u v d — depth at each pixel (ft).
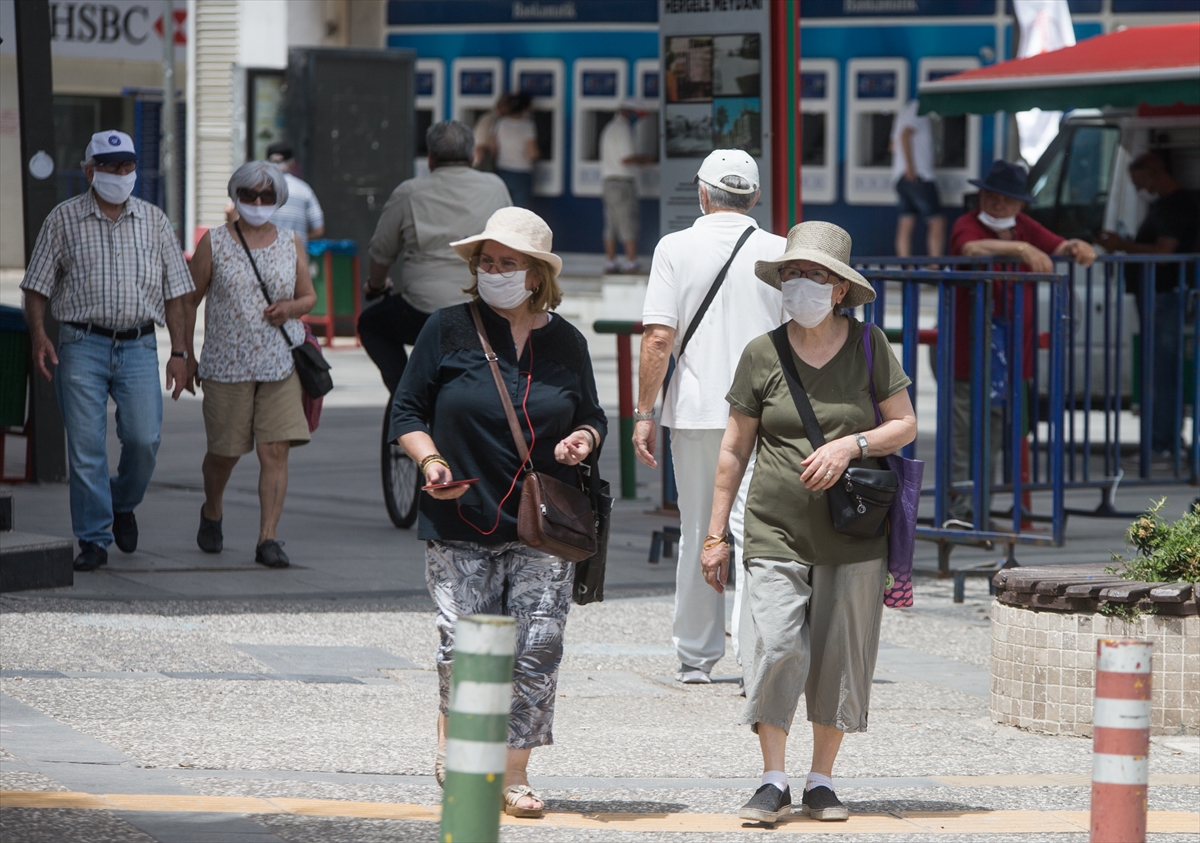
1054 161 151.64
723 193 71.31
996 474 105.19
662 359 71.20
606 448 147.95
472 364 51.93
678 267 71.05
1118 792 38.29
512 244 50.98
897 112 237.86
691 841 50.11
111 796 50.49
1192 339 125.80
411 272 99.76
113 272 85.97
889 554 53.01
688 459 71.61
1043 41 175.22
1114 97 111.45
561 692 71.31
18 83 115.44
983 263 98.78
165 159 279.28
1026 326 107.14
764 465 52.60
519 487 51.78
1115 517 113.70
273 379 90.89
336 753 58.80
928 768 61.26
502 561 52.75
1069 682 66.44
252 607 82.38
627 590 91.91
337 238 229.25
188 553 95.25
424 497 52.31
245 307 89.97
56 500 110.73
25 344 114.52
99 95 315.78
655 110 255.70
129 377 87.92
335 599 85.56
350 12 265.95
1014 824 53.36
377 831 48.47
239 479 126.31
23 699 63.31
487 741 35.68
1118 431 110.83
